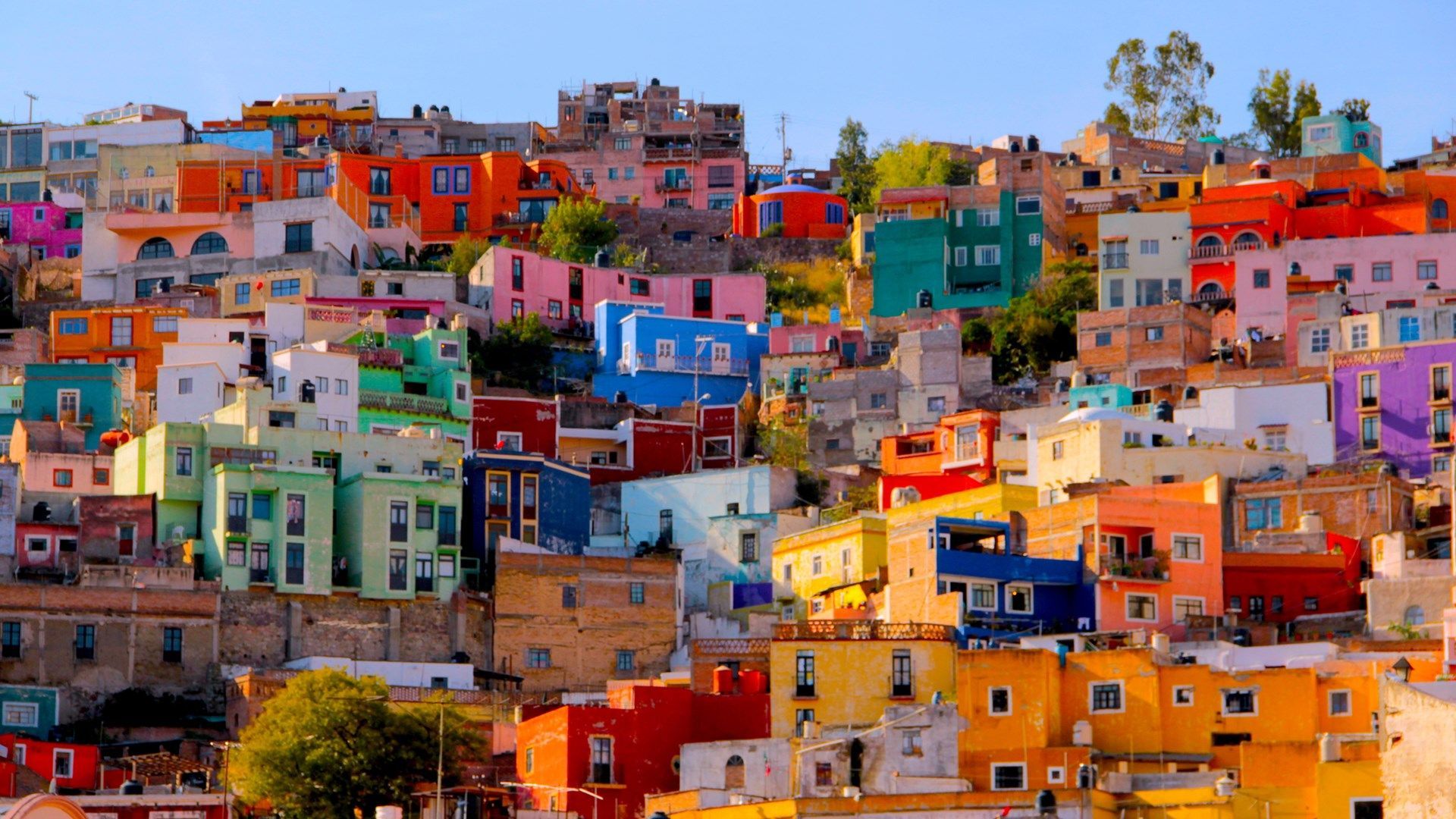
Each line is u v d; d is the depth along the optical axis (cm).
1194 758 10338
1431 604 12269
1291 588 12962
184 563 14088
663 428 17888
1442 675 10475
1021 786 10350
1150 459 14550
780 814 9425
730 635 14450
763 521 15475
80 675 13288
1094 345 18562
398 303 19612
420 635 14288
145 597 13575
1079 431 14800
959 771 10325
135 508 14400
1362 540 13575
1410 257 19275
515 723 11994
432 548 14550
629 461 17688
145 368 18312
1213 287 19850
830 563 14488
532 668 14275
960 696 10569
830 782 10150
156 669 13488
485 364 19462
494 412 17525
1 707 12938
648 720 11031
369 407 16600
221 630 13762
